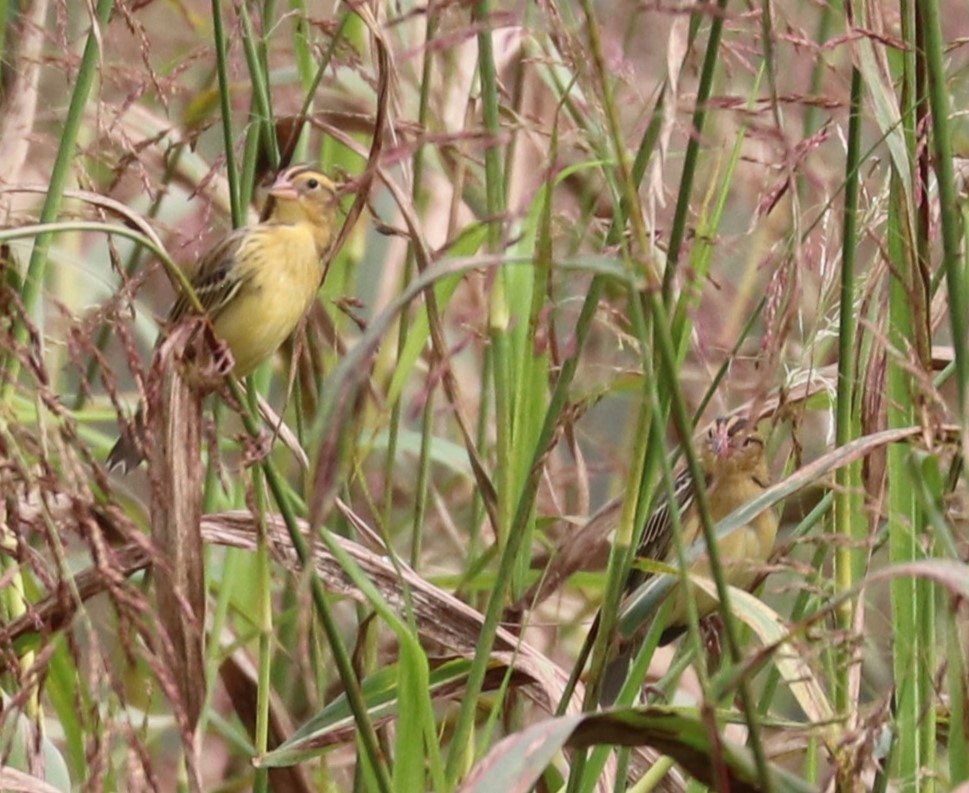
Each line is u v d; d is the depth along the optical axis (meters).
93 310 7.72
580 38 5.89
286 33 10.06
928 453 5.21
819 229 6.83
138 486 9.77
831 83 7.57
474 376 10.52
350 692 5.97
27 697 4.96
